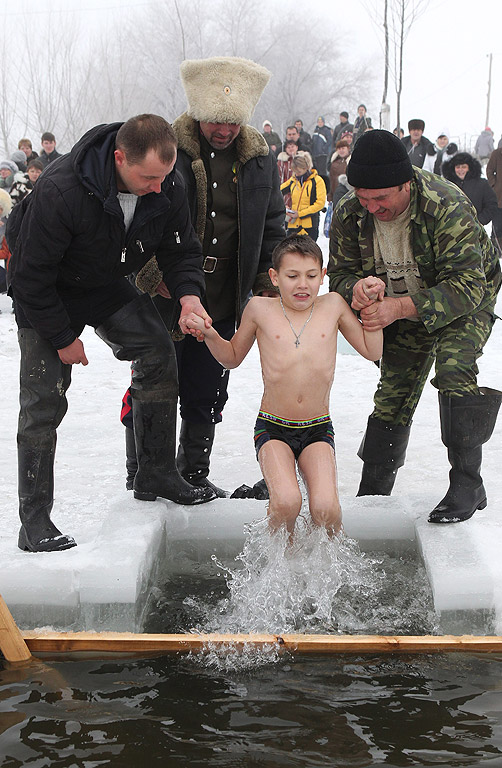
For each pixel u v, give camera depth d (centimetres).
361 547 401
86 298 382
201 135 436
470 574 336
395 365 434
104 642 317
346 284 405
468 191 1226
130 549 358
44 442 375
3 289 1354
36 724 270
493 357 921
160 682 296
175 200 375
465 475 392
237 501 421
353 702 282
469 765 247
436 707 279
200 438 475
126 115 4825
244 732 265
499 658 312
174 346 447
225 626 343
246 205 440
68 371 385
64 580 338
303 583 359
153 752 255
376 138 363
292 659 310
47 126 4700
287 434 380
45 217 340
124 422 483
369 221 398
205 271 452
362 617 346
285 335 381
